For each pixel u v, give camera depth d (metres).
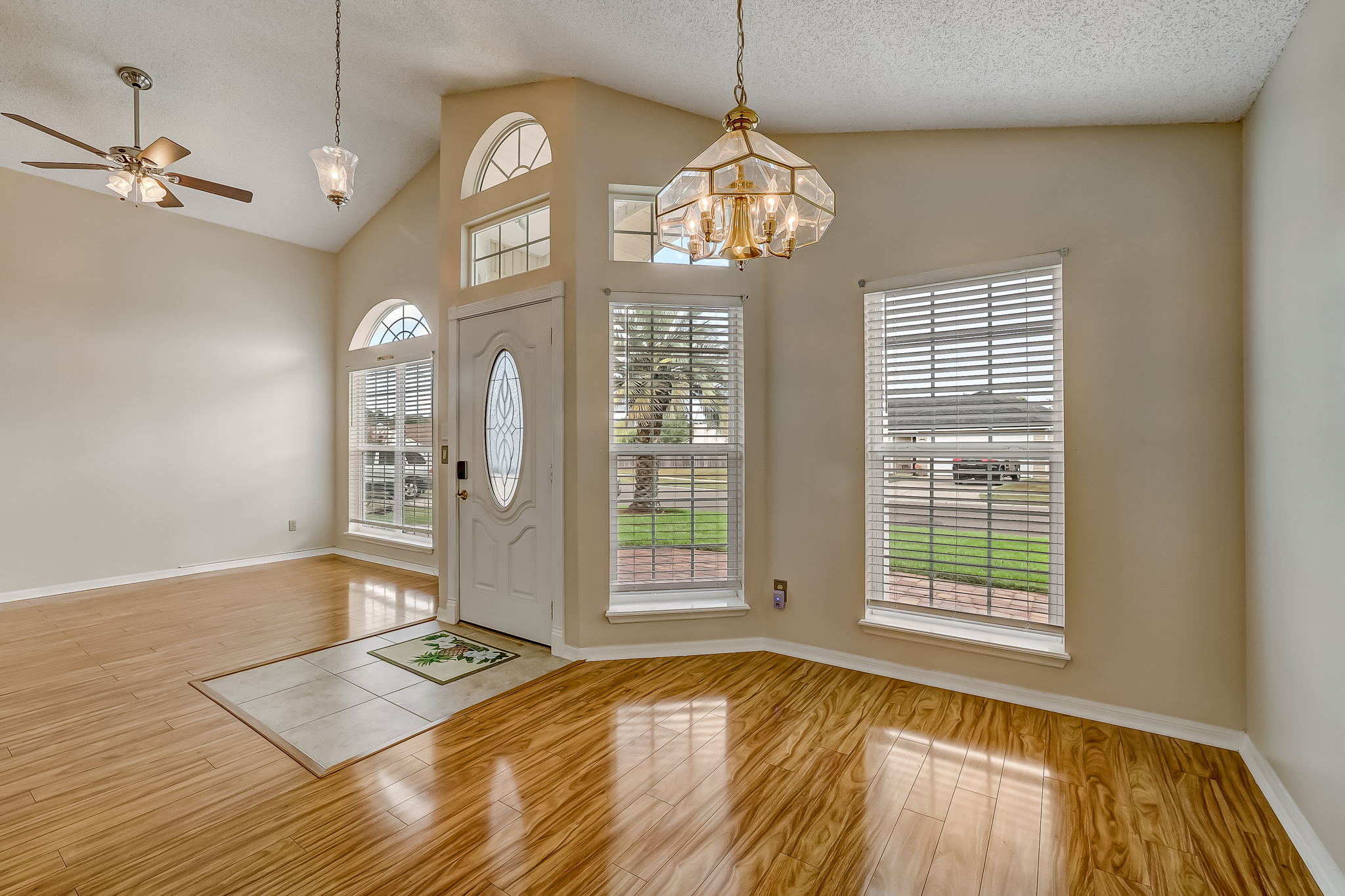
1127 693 2.41
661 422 3.21
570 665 3.03
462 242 3.70
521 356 3.34
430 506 5.14
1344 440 1.51
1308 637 1.70
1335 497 1.55
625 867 1.60
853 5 2.02
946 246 2.77
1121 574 2.42
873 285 2.92
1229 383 2.24
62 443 4.46
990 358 2.68
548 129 3.21
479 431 3.58
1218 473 2.26
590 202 3.11
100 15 3.20
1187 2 1.73
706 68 2.67
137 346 4.82
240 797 1.91
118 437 4.72
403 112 4.07
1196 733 2.29
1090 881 1.56
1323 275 1.61
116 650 3.26
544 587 3.28
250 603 4.20
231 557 5.32
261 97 3.90
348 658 3.13
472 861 1.62
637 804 1.88
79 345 4.54
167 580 4.86
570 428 3.13
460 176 3.70
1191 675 2.30
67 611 3.99
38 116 3.84
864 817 1.82
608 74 2.98
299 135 4.32
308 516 5.84
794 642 3.15
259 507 5.50
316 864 1.60
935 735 2.32
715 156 1.45
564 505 3.15
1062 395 2.54
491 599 3.56
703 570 3.25
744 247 1.58
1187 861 1.64
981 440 2.71
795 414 3.13
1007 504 2.66
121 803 1.88
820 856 1.65
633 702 2.61
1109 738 2.31
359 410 5.92
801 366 3.11
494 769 2.08
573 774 2.05
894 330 2.91
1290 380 1.81
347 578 4.97
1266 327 1.99
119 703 2.60
